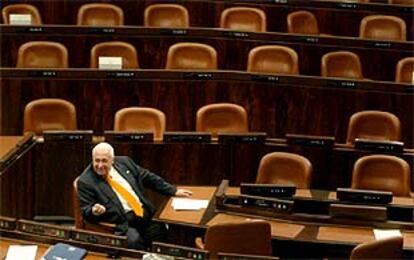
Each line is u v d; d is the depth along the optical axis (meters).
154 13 12.29
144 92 10.07
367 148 8.62
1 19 12.27
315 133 10.05
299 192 7.89
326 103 9.98
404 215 7.50
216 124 9.36
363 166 8.31
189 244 7.45
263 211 7.46
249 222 6.63
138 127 9.23
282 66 10.88
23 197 8.58
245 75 10.02
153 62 11.36
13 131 9.98
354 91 9.92
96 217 7.63
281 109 10.05
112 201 7.75
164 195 8.09
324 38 11.35
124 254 6.44
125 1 12.55
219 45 11.38
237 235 6.62
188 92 10.08
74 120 9.40
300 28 12.22
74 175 8.74
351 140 9.33
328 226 7.32
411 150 8.70
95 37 11.22
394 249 6.46
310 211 7.61
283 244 7.07
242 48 11.38
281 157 8.30
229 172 8.70
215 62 10.88
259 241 6.67
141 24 12.62
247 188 7.59
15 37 11.13
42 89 9.98
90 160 8.73
